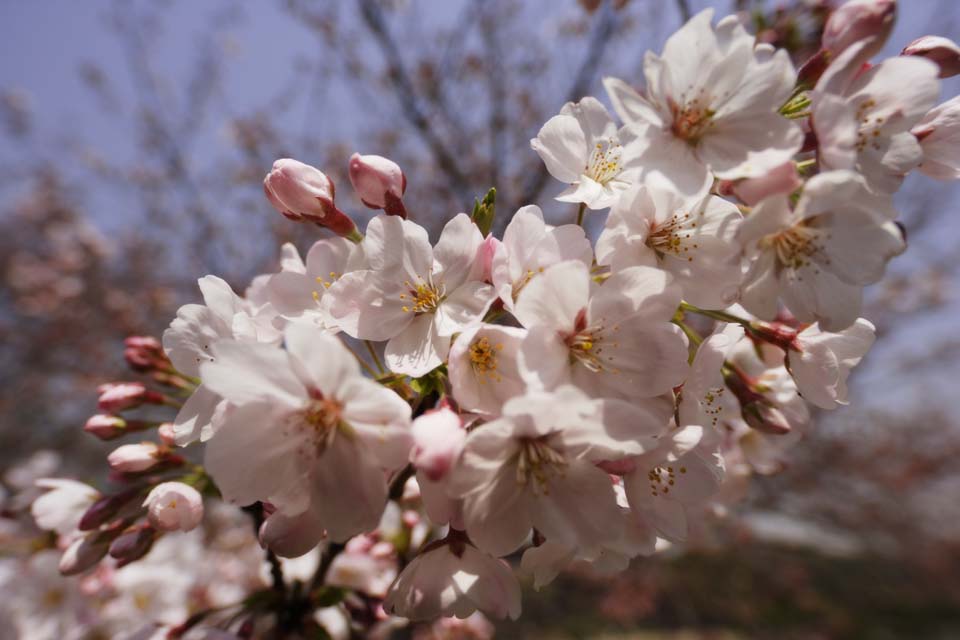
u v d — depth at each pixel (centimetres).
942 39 13
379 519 10
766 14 26
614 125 14
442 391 11
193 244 63
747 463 21
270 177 13
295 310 13
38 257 81
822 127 11
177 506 13
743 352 16
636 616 61
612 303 11
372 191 13
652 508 12
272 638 16
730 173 11
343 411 10
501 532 11
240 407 10
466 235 12
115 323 61
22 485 30
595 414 10
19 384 66
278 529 11
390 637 24
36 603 20
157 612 21
